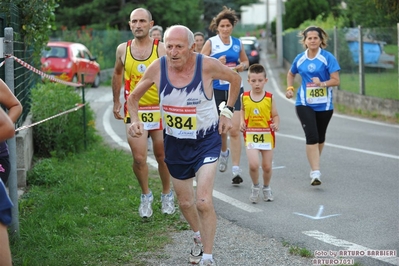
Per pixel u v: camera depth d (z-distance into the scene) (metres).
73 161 16.53
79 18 68.88
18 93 14.59
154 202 12.52
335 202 12.87
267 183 13.08
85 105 18.58
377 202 12.77
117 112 12.41
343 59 31.25
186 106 8.72
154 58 11.50
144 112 11.50
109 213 11.74
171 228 11.01
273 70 57.41
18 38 15.31
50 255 9.43
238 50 16.22
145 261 9.37
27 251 9.53
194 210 9.25
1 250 6.59
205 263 8.55
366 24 36.72
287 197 13.38
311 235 10.61
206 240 8.57
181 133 8.81
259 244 10.12
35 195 12.88
